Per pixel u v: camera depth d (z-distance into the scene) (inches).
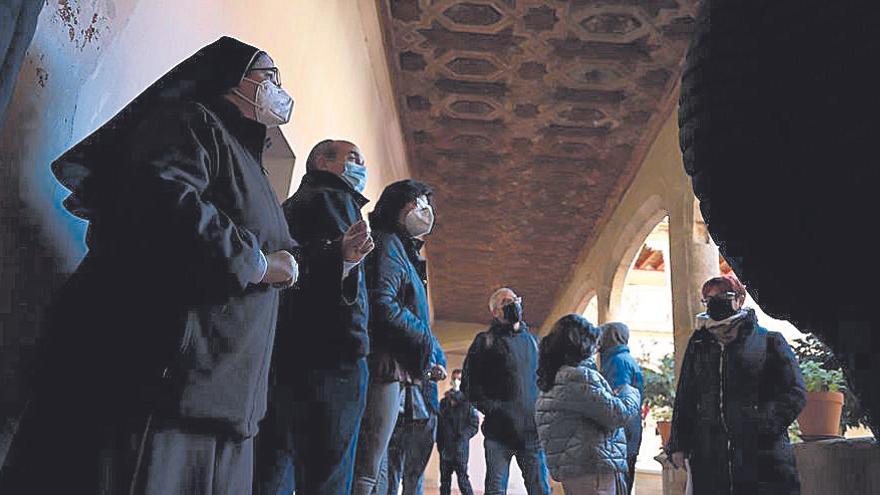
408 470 214.4
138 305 66.7
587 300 690.8
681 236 402.9
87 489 61.7
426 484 824.9
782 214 35.1
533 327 893.8
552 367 165.3
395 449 202.1
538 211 600.1
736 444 161.9
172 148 70.1
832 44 32.5
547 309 844.6
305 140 234.4
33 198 91.4
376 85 393.4
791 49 34.0
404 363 136.2
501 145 502.3
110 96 113.5
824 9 33.0
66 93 98.8
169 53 136.9
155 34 128.7
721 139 36.8
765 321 542.3
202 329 67.9
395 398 135.9
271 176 218.1
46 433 64.6
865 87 31.5
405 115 467.5
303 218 112.9
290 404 102.7
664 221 691.4
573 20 371.6
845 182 32.4
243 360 71.0
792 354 165.9
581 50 394.6
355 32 323.6
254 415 72.7
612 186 546.3
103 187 74.2
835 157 32.5
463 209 604.7
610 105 444.8
